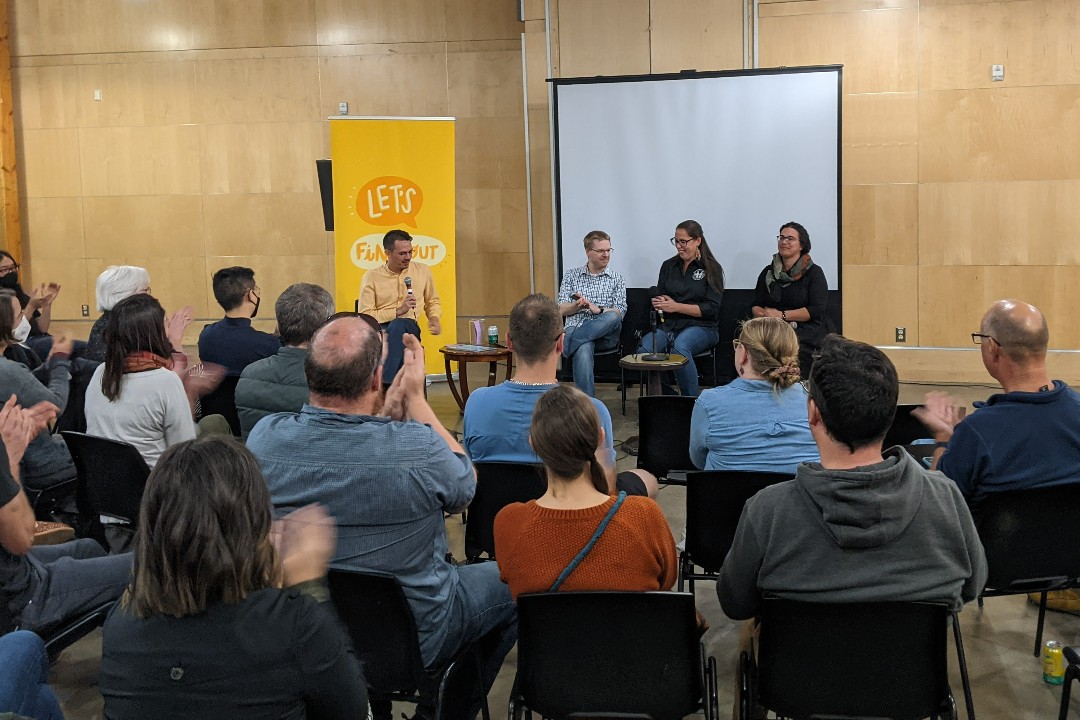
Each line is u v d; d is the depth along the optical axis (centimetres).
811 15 725
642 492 293
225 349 404
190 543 139
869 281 755
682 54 723
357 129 709
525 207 891
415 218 722
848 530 184
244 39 906
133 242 950
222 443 148
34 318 525
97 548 266
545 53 736
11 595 224
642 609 196
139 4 916
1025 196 721
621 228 718
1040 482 255
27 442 241
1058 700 283
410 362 239
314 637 147
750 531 195
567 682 203
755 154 695
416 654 212
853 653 193
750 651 226
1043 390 264
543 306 296
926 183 735
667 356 610
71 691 292
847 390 183
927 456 321
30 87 940
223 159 926
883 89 729
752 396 288
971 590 198
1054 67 704
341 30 893
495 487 287
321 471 206
